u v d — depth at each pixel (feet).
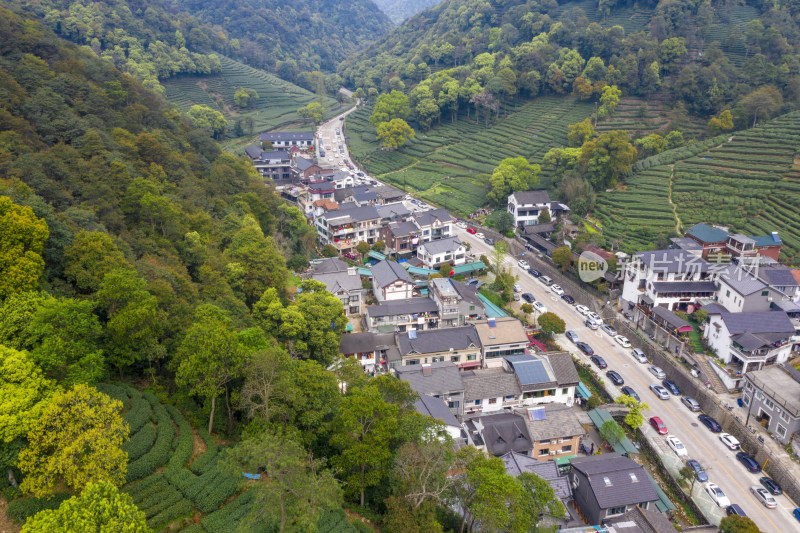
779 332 241.96
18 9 398.21
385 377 164.55
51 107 272.72
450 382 222.89
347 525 131.64
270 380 143.54
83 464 110.73
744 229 337.72
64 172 228.43
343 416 139.03
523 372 230.89
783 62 483.92
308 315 227.40
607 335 287.07
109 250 182.60
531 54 590.55
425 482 127.95
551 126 536.01
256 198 331.98
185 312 179.63
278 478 111.14
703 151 426.92
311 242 361.51
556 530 144.25
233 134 609.42
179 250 239.09
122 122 313.94
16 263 150.10
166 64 640.58
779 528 177.58
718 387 238.89
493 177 436.76
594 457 190.80
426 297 288.92
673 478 197.47
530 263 364.17
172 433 140.46
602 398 244.01
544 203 399.03
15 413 113.80
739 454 205.36
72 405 116.26
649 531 161.99
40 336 135.03
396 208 407.64
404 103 602.44
